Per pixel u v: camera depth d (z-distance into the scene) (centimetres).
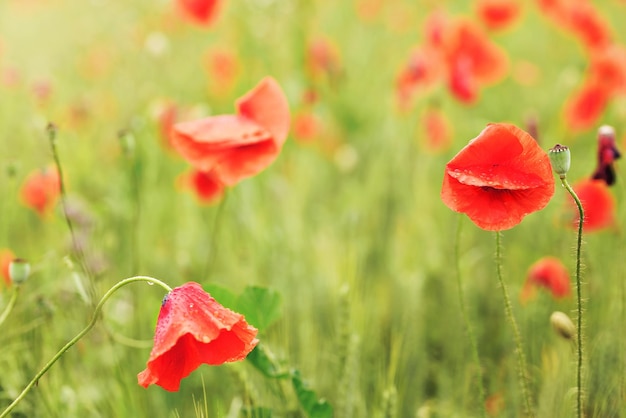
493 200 128
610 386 142
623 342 143
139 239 172
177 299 126
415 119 223
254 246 167
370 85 277
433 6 326
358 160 231
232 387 151
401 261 172
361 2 329
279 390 142
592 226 158
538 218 172
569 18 229
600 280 157
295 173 207
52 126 144
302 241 169
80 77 289
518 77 271
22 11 335
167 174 216
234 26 266
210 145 144
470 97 189
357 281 159
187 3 223
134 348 154
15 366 144
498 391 148
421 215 188
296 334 154
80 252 148
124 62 275
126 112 235
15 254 169
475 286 165
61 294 150
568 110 200
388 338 158
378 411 144
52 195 164
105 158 221
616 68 192
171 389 126
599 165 148
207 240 181
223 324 125
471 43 201
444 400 150
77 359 151
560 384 142
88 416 147
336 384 148
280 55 254
